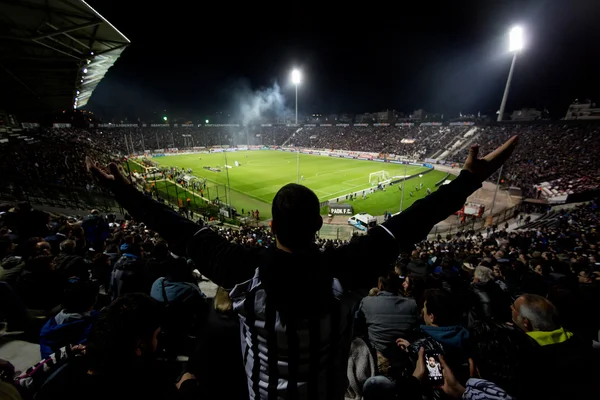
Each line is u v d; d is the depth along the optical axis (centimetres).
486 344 242
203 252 179
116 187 213
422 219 171
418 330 359
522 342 234
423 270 766
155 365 208
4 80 2145
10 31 1278
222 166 6800
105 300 670
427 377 253
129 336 189
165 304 418
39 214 819
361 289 155
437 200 178
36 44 1439
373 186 4978
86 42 1492
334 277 151
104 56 1778
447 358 266
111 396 183
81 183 2911
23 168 2794
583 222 2248
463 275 854
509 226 3052
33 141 4931
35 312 495
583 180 3853
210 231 195
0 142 3816
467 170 186
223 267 166
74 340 361
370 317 369
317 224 157
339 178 5616
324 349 148
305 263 146
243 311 150
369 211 3884
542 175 4484
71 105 3862
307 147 10419
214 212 3694
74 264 538
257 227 3066
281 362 148
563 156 4966
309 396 151
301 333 139
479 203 4078
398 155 7975
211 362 221
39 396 190
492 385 227
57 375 197
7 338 486
